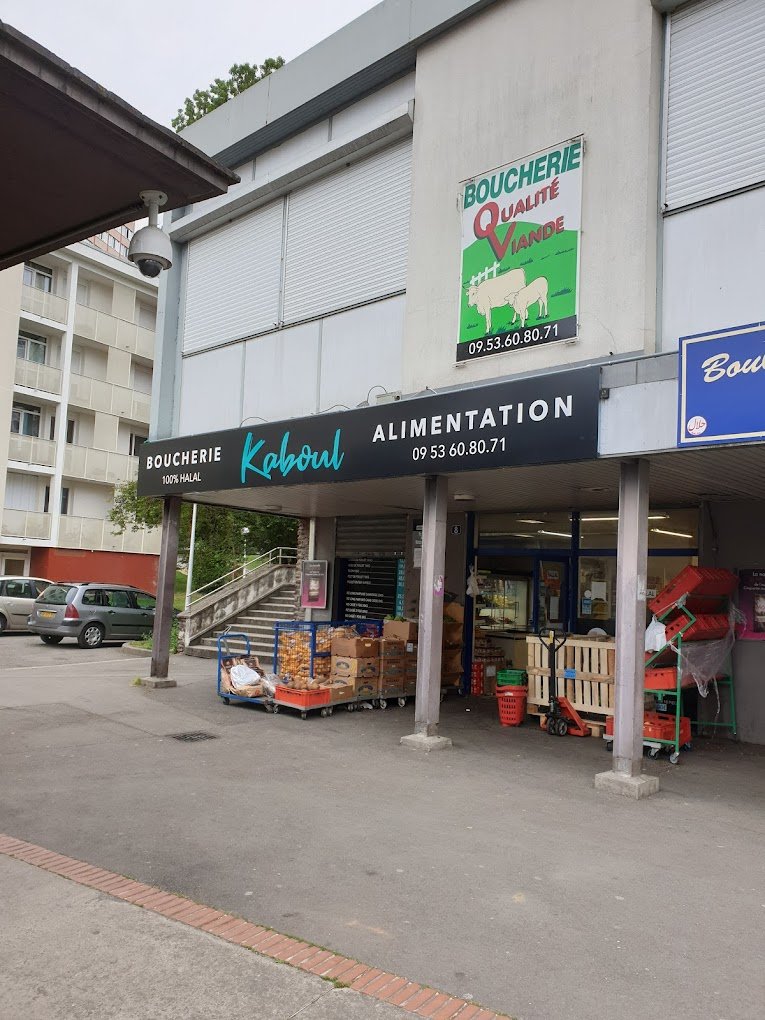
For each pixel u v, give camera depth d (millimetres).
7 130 4242
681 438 6203
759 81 7012
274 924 4027
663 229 7473
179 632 17031
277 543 25875
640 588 6969
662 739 8195
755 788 7086
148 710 10055
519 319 8266
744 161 7020
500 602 12406
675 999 3408
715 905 4461
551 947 3875
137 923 3955
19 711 9789
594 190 7797
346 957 3686
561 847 5371
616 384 6723
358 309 10195
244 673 10539
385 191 10047
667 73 7617
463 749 8359
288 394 10969
